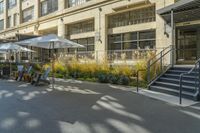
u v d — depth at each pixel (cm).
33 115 732
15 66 2275
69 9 2788
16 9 4119
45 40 1341
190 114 748
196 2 1234
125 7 2114
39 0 3453
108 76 1561
